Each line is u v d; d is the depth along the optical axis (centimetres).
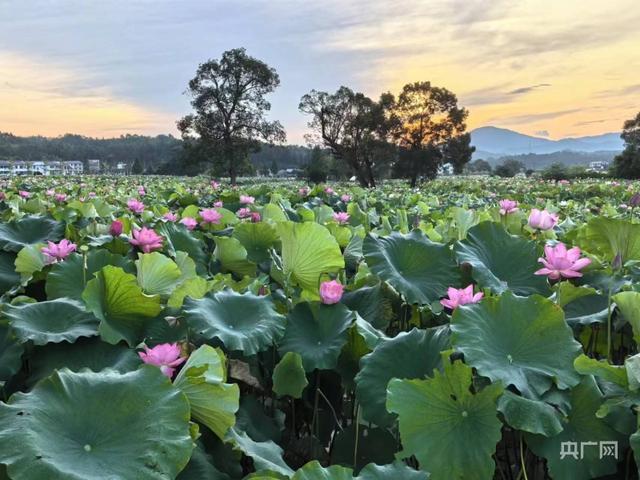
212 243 431
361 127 5694
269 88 6316
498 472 204
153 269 270
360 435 200
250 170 6550
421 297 252
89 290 210
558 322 181
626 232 305
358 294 266
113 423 144
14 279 356
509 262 275
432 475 154
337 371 222
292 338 227
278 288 333
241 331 216
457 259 267
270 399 240
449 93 5762
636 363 159
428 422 159
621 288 255
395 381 162
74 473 128
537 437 162
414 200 1036
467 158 5997
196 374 162
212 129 6203
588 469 159
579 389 171
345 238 419
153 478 135
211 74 6172
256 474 147
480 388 170
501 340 180
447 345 186
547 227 336
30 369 208
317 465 140
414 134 5784
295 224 277
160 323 235
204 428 172
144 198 975
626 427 159
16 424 134
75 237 433
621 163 6769
